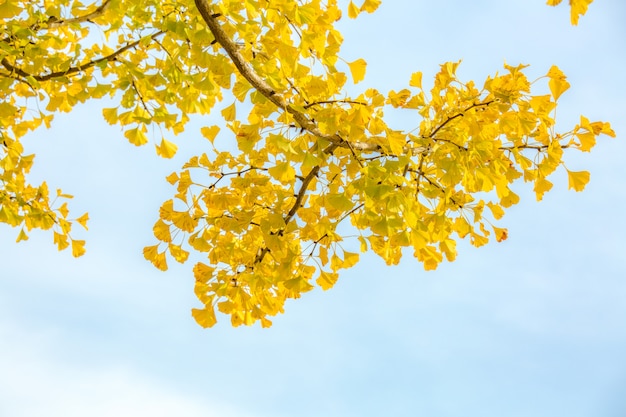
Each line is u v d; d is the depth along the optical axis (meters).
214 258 2.71
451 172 2.43
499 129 2.58
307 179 2.70
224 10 2.28
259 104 2.46
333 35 2.29
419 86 2.52
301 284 2.58
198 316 2.75
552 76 2.35
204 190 2.63
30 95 3.43
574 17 1.90
